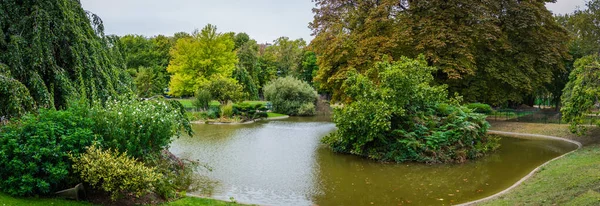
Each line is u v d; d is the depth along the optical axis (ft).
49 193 20.54
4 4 28.48
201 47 123.34
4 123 23.56
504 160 40.93
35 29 27.73
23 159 19.52
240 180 31.48
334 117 44.93
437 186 30.07
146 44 160.66
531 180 28.71
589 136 53.72
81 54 30.55
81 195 21.12
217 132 65.00
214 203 23.15
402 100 41.39
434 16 58.59
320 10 67.67
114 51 38.17
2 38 26.68
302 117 104.88
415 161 39.65
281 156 42.52
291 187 29.53
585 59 43.45
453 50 56.85
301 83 120.47
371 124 39.22
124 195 21.99
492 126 69.31
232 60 130.72
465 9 58.80
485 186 30.04
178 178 28.45
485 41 61.16
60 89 28.27
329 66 61.46
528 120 71.10
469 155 41.24
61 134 20.71
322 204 25.20
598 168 26.48
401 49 57.98
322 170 35.70
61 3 30.63
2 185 19.39
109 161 20.12
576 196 20.24
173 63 127.65
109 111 24.48
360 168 36.70
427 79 44.57
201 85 104.99
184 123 35.76
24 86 24.68
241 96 104.12
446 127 41.70
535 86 66.95
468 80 62.69
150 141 25.86
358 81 43.19
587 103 42.34
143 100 33.37
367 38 58.65
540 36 65.00
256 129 70.64
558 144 52.54
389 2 58.49
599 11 78.59
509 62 63.21
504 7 64.39
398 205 24.98
